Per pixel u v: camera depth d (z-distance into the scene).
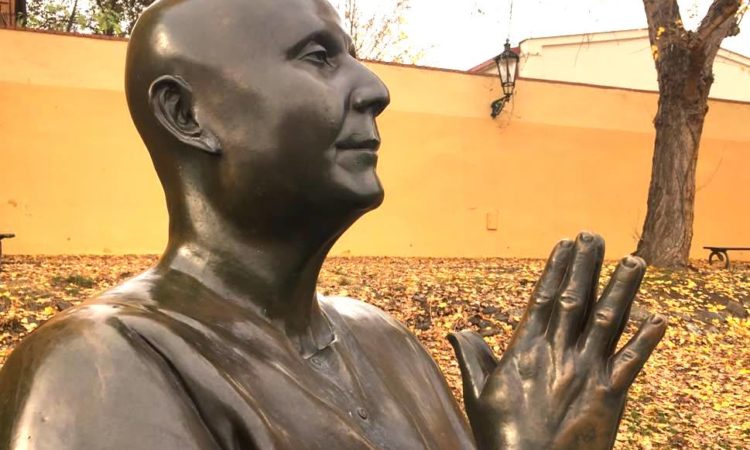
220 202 1.40
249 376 1.27
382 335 1.64
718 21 12.28
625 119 16.09
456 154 15.16
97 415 1.11
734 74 27.16
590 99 15.93
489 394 1.51
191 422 1.16
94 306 1.26
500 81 15.03
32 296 8.05
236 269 1.40
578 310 1.51
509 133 15.45
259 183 1.37
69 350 1.16
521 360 1.51
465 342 1.63
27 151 12.59
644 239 13.03
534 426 1.46
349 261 13.55
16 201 12.56
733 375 8.61
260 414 1.21
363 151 1.41
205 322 1.31
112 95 12.90
